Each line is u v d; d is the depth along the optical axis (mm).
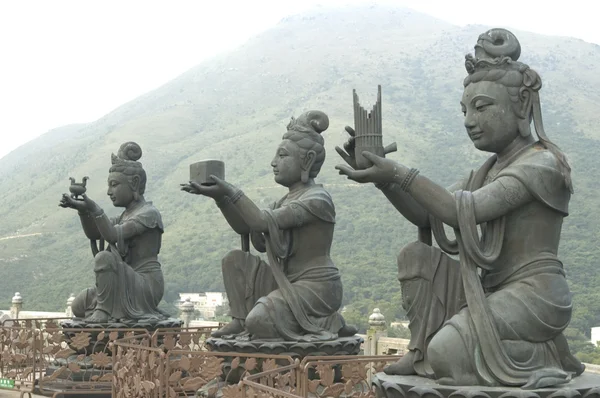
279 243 9656
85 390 11789
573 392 5742
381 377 6574
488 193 6316
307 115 10234
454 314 6668
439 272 6773
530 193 6277
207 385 9453
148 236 13375
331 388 8086
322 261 9938
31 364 13555
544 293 6203
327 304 9750
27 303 39625
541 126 6594
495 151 6742
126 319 12711
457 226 6324
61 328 12969
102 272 12641
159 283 13375
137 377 8602
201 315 29906
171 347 11750
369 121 6742
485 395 5723
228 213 9922
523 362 6051
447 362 5973
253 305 9930
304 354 9266
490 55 6664
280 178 10109
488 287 6512
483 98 6602
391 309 22375
